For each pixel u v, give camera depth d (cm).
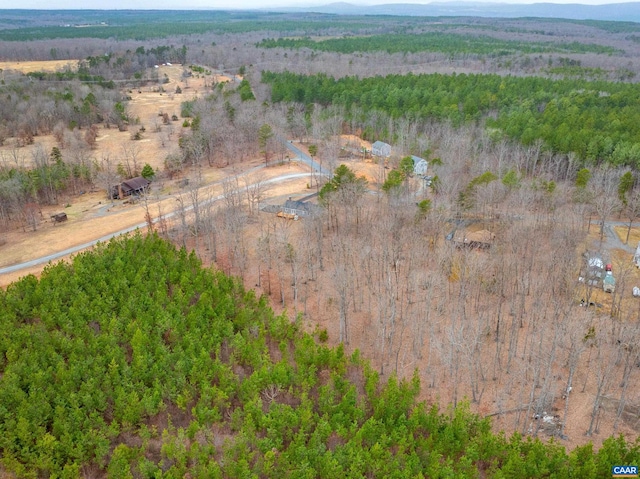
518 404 5406
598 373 5188
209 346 5625
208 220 8438
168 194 10694
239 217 8450
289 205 9519
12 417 4709
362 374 5588
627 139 10825
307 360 5594
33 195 10175
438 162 10062
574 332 5491
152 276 6744
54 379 5150
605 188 8931
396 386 5159
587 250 7781
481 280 6781
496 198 8562
